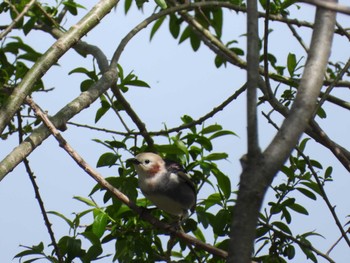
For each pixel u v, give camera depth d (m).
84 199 10.96
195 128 12.16
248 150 5.77
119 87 12.07
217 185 11.33
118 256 11.04
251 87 5.91
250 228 5.53
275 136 5.97
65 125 10.07
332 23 6.92
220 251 10.33
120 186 11.15
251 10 6.32
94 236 10.57
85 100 10.40
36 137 9.59
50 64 10.39
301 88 6.38
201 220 11.20
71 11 13.33
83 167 9.57
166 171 11.86
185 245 11.45
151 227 11.19
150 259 11.10
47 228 10.26
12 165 9.21
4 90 10.90
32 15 12.45
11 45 12.64
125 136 12.09
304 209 11.09
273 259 10.87
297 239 10.75
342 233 10.04
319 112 12.50
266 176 5.68
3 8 12.29
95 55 12.36
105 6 11.26
